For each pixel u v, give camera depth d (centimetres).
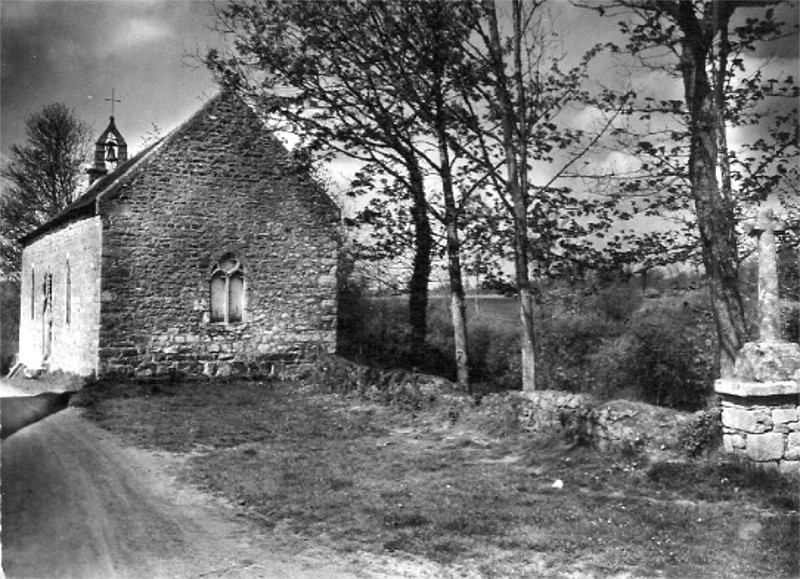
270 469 1036
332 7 1586
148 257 1952
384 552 701
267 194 2117
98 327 1883
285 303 2134
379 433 1352
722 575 628
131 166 2072
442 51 1511
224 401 1705
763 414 904
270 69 1686
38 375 2117
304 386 1948
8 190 2361
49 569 603
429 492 907
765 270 966
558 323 2078
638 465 981
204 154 2034
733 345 1148
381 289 2205
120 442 1195
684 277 1511
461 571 654
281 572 651
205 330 2017
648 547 698
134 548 681
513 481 969
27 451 792
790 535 704
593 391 1716
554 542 712
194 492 921
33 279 2605
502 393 1431
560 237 1462
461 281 1775
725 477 886
